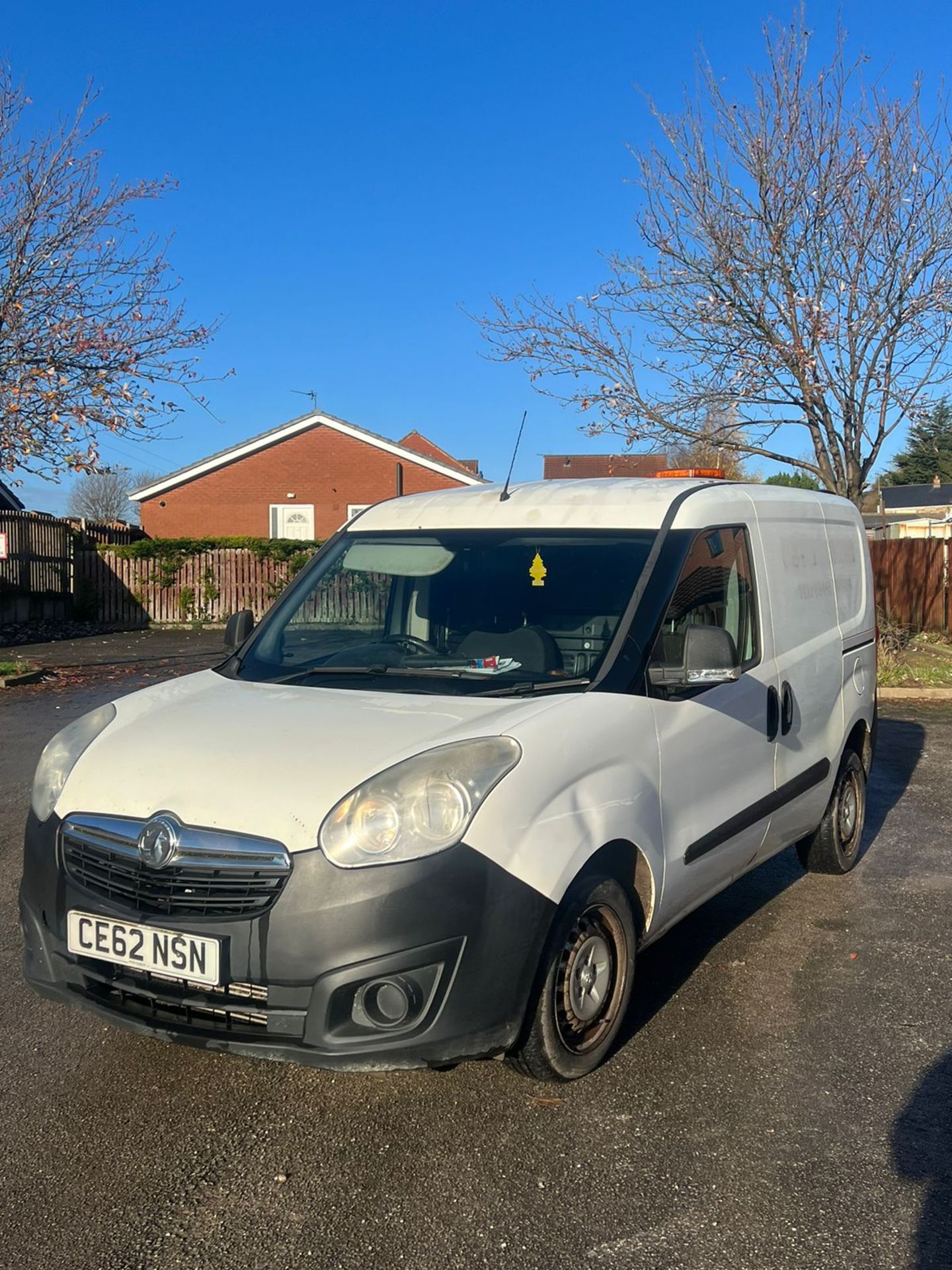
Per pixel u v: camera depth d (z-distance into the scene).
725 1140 3.37
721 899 5.78
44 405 14.41
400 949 3.07
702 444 14.49
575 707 3.65
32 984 3.55
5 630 21.55
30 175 14.48
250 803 3.21
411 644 4.34
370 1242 2.88
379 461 33.62
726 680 3.91
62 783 3.61
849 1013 4.33
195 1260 2.81
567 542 4.44
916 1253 2.83
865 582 6.52
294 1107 3.58
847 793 6.14
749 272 13.38
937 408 13.14
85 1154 3.30
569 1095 3.65
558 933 3.42
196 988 3.24
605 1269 2.77
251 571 25.44
